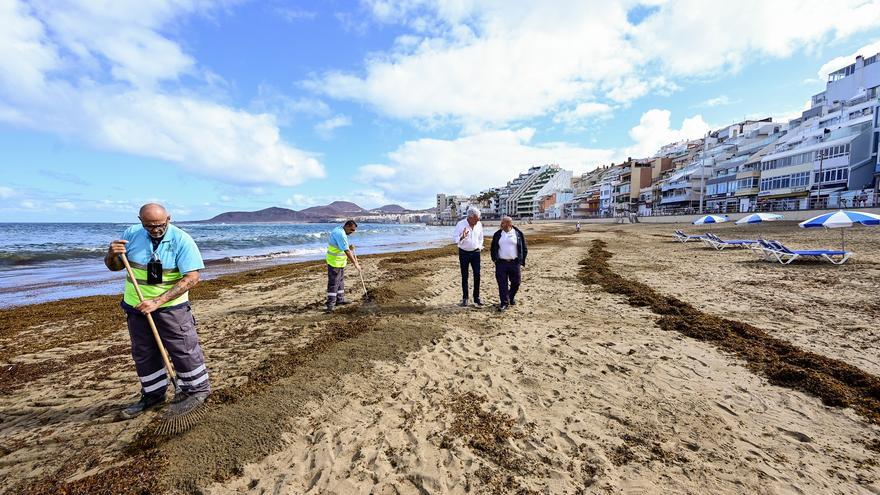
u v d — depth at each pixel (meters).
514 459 2.84
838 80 51.41
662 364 4.52
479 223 7.41
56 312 8.42
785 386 3.89
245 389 3.95
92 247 27.78
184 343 3.41
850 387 3.75
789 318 6.20
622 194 82.50
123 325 7.27
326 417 3.46
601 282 9.83
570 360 4.72
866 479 2.52
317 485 2.59
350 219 7.68
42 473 2.73
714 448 2.91
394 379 4.26
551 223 82.44
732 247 18.41
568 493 2.47
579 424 3.29
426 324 6.36
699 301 7.51
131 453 2.93
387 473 2.71
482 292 8.97
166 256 3.29
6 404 3.89
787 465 2.69
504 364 4.64
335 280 7.45
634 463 2.75
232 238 39.22
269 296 9.56
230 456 2.88
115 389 4.22
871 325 5.68
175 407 3.35
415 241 38.91
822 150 37.03
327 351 5.11
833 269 10.59
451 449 2.97
